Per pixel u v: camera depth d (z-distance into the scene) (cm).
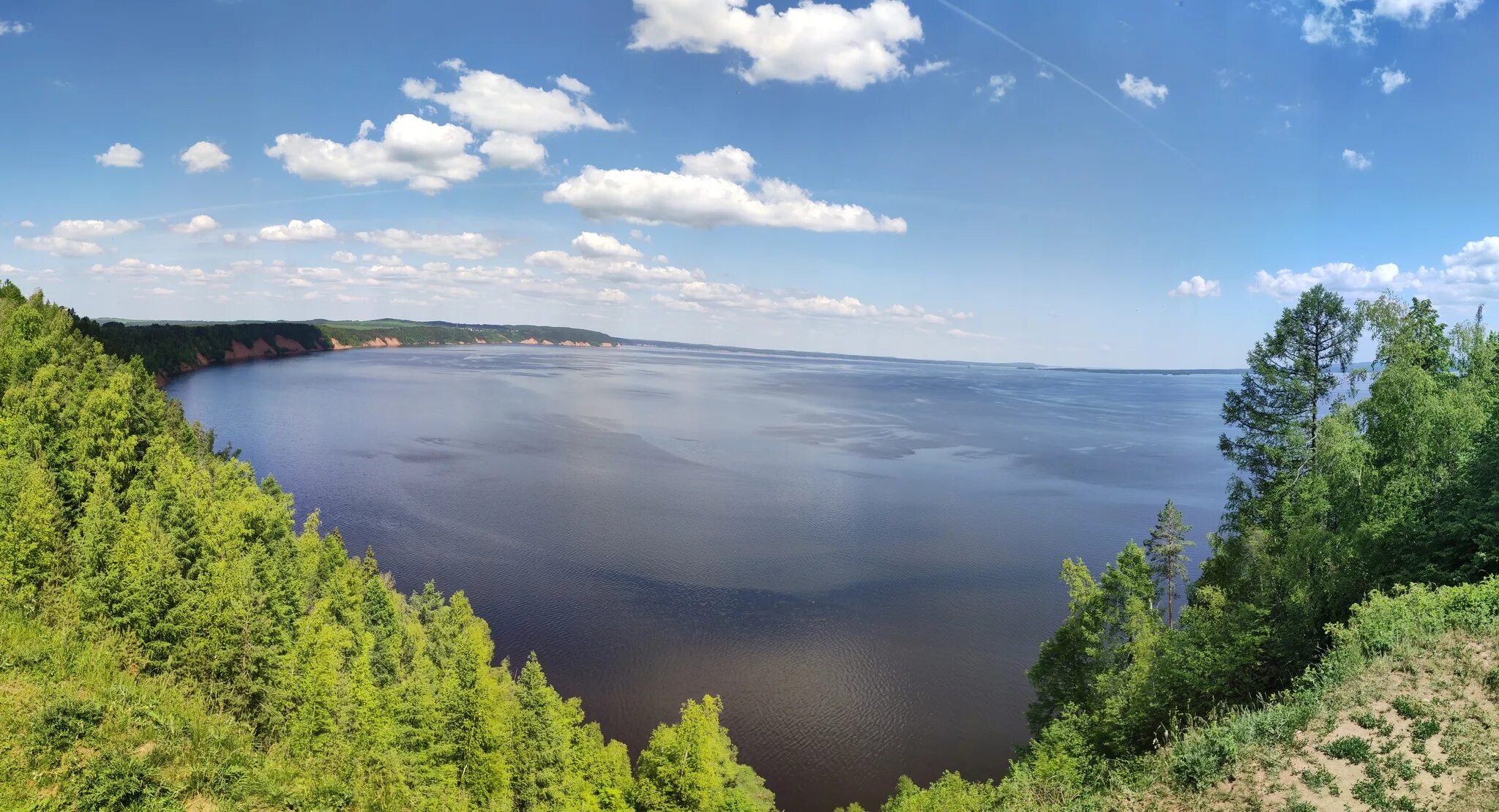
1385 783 1439
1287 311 3959
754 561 8206
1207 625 2727
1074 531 9556
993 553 8688
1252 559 3297
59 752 1917
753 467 13162
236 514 4272
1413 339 3481
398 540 8544
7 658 2405
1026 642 6525
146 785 1912
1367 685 1762
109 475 4125
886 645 6394
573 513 9788
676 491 11150
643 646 6284
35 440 4338
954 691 5747
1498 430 2811
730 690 5697
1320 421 3384
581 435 15900
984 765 4953
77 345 6544
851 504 10688
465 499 10244
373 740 3084
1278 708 1812
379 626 4694
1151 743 2689
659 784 3862
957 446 16238
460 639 4909
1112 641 3838
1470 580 2519
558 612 6856
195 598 3203
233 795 2078
